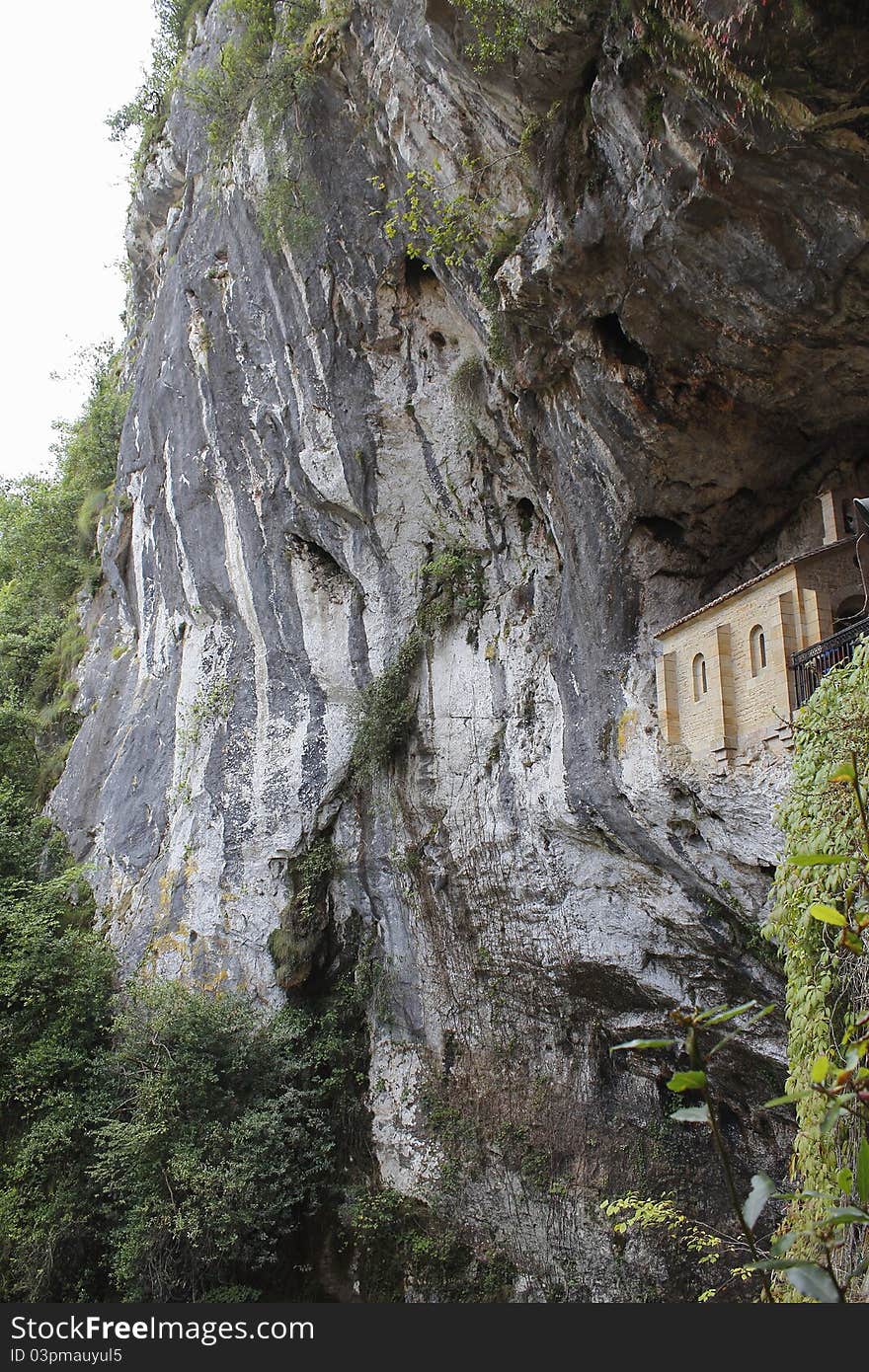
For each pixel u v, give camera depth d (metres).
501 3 8.98
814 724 7.23
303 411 16.19
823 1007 6.24
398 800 16.44
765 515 11.61
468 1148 15.49
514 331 11.46
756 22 6.71
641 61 8.10
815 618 9.20
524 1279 14.52
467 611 15.80
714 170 8.02
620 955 13.09
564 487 12.33
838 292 8.40
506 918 14.81
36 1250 14.57
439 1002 16.28
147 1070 15.73
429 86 11.10
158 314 21.56
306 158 14.67
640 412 10.68
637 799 11.35
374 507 16.08
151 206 24.17
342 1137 16.56
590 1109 14.41
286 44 14.40
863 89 6.79
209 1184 14.41
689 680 10.83
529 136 10.02
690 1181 13.26
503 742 14.66
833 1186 5.68
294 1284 15.57
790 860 3.89
